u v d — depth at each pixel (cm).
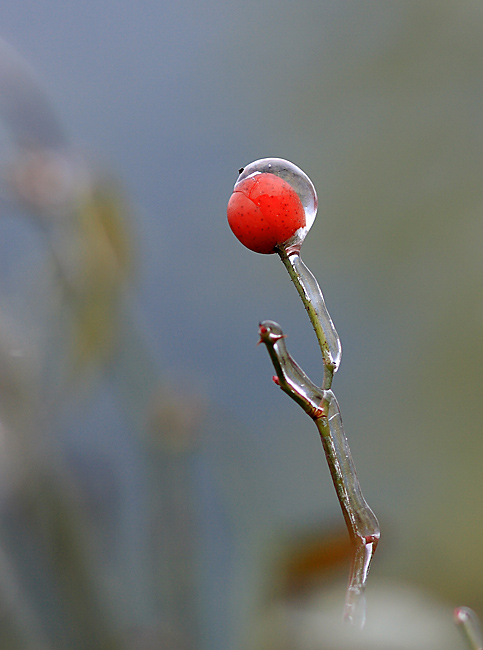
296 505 62
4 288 52
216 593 50
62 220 52
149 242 83
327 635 48
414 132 83
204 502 52
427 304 80
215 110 92
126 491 52
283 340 45
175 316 80
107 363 52
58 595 49
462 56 83
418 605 48
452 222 80
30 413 51
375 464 75
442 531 63
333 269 83
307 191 46
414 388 78
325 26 89
